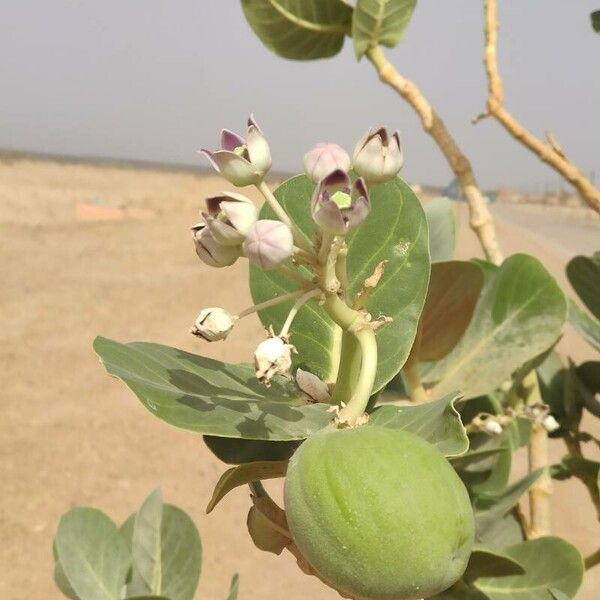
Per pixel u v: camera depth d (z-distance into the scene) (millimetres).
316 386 337
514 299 459
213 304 3746
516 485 470
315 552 252
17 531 1791
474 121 504
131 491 1968
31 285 4043
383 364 345
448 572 248
